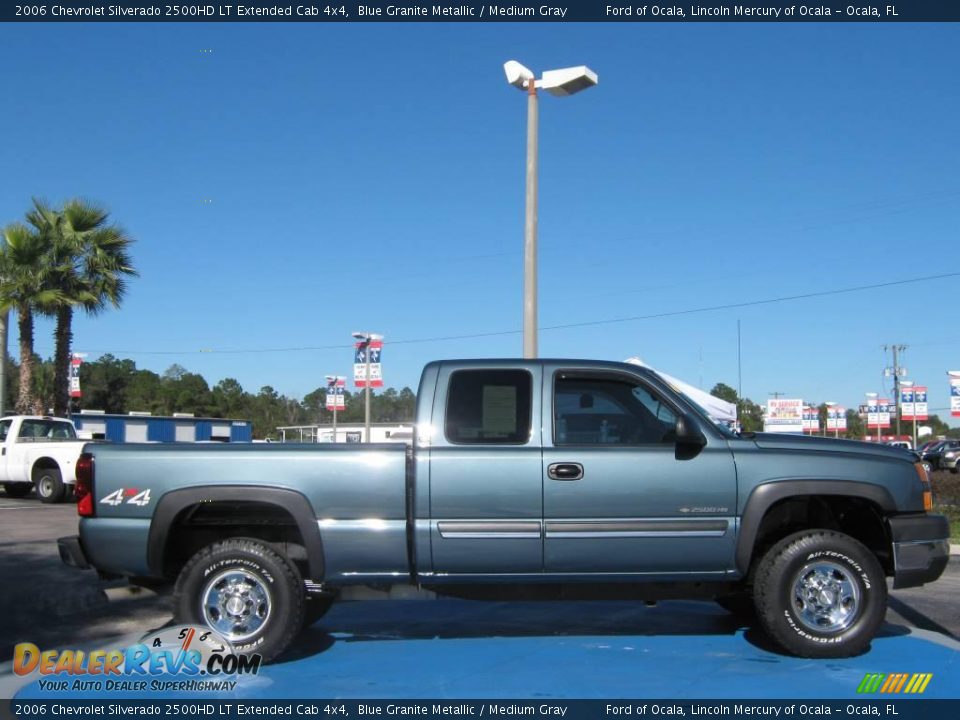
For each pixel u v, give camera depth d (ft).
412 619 24.88
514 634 23.03
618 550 19.70
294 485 19.65
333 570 19.69
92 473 20.04
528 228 44.91
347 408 203.51
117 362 209.87
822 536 20.10
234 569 19.77
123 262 87.20
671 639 22.31
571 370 20.58
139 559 19.83
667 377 48.49
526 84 44.34
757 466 20.03
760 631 23.09
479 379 20.45
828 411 159.33
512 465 19.65
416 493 19.54
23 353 84.79
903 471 20.48
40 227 84.33
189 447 20.12
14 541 42.50
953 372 104.83
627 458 19.80
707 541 19.77
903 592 29.45
